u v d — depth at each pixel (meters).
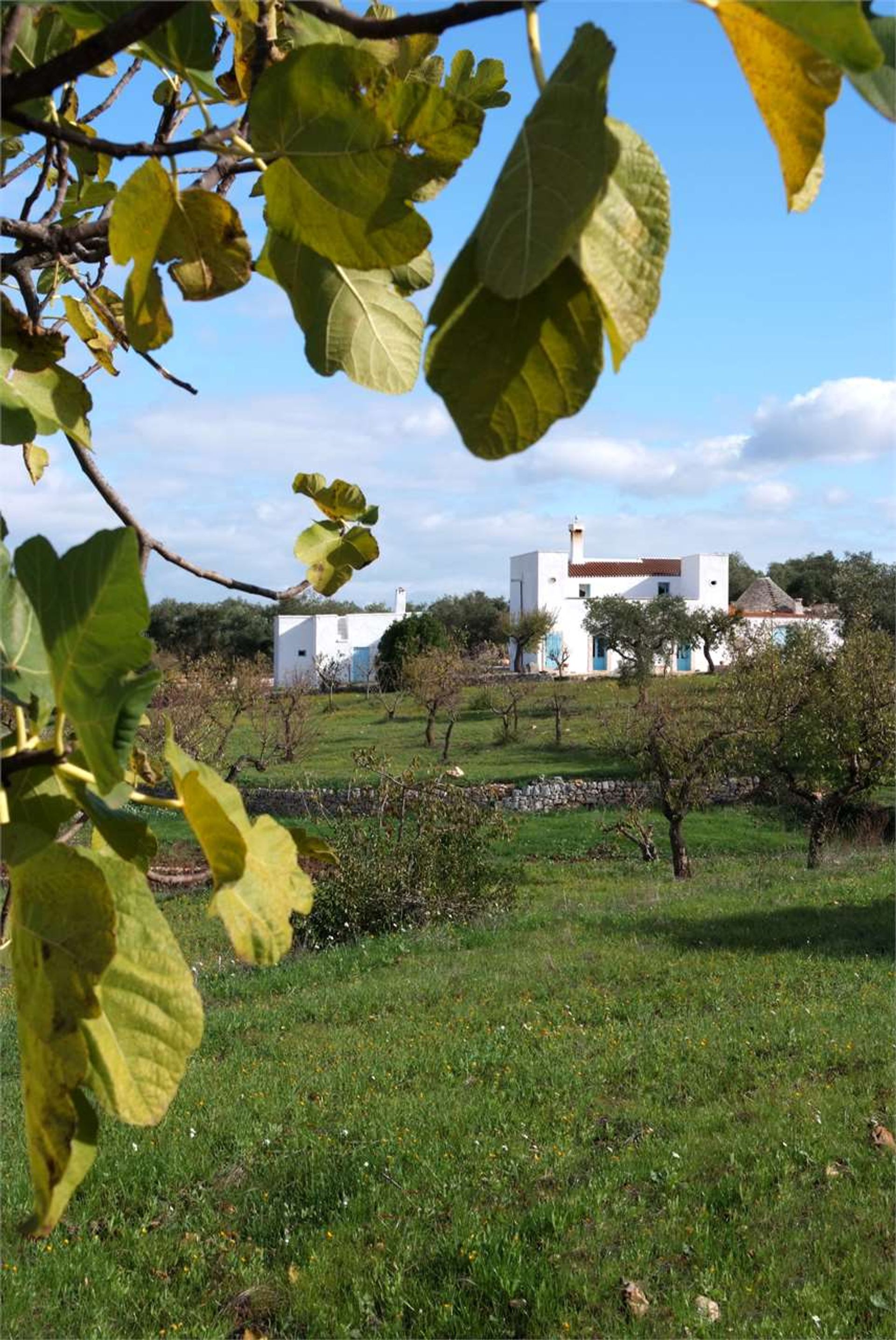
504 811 27.50
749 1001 9.74
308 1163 6.66
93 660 0.58
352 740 39.97
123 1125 7.22
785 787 20.23
